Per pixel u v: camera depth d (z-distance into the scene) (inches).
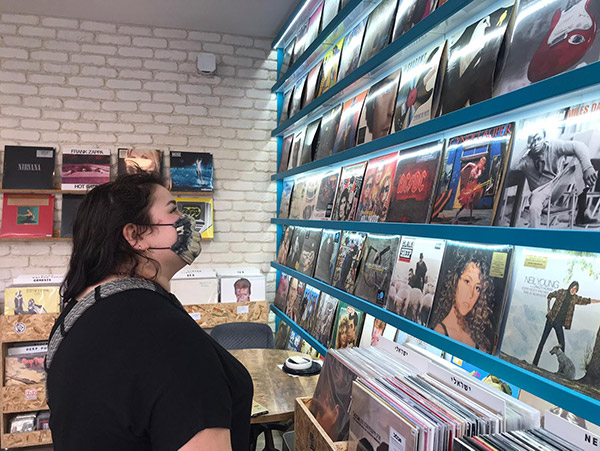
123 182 41.1
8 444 134.9
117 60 160.1
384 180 94.1
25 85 153.1
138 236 39.9
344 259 110.0
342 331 109.7
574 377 48.8
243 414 41.2
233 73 171.0
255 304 156.1
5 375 136.2
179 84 165.9
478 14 70.6
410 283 81.3
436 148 78.3
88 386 33.5
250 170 173.9
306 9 136.5
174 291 150.7
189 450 31.2
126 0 142.8
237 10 150.0
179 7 147.7
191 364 33.5
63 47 155.6
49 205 153.2
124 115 161.2
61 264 155.3
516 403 49.9
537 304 55.7
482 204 64.9
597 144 49.5
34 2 144.1
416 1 84.7
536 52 57.5
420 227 74.3
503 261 61.9
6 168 148.6
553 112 56.3
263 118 174.4
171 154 163.8
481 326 62.6
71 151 154.1
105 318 35.6
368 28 103.2
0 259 151.7
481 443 43.4
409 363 66.5
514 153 61.7
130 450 33.4
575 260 52.5
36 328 136.1
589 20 50.6
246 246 174.4
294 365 100.6
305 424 66.6
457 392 55.4
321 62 132.5
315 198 133.3
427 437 45.7
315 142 133.5
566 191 52.4
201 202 166.9
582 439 42.9
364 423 55.1
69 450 33.9
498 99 58.4
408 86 86.6
